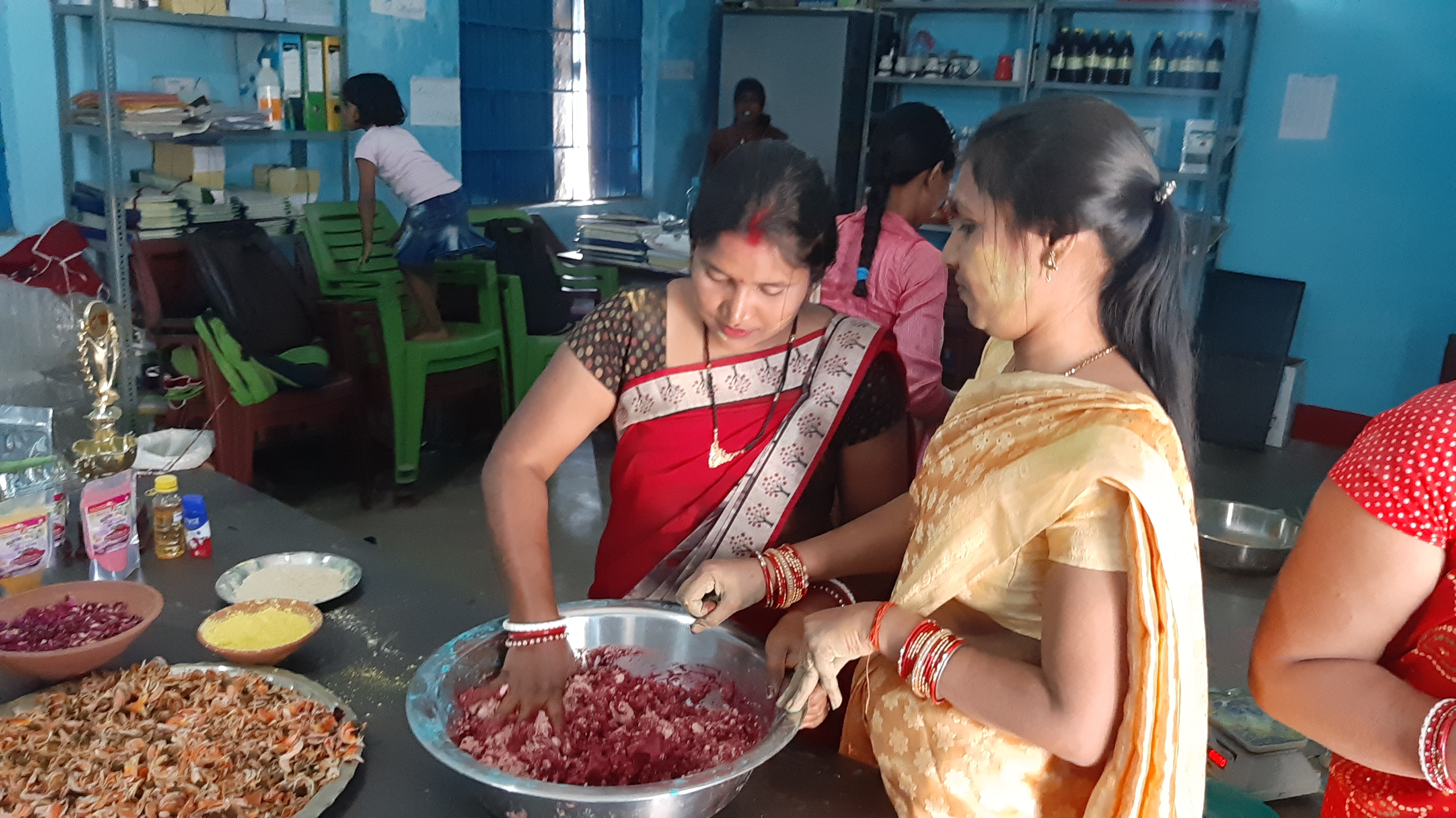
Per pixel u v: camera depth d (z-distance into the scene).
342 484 3.83
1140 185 0.79
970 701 0.84
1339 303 4.78
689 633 1.14
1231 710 2.13
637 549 1.30
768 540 1.27
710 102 5.93
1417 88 4.46
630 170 5.68
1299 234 4.82
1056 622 0.79
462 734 1.00
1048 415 0.81
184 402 3.31
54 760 0.96
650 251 4.35
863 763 1.04
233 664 1.16
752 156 1.10
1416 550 0.81
